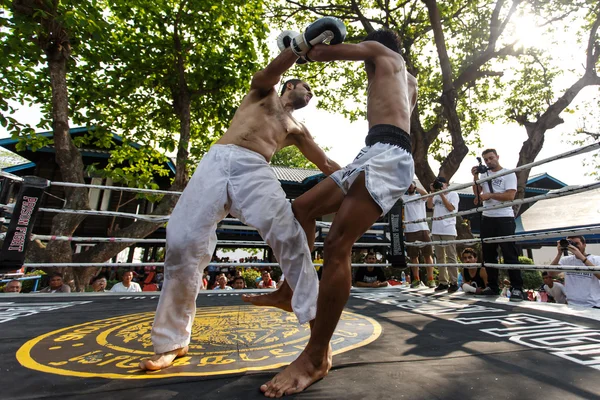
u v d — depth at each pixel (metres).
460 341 1.85
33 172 13.06
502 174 3.52
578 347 1.70
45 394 1.18
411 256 5.17
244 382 1.30
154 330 1.52
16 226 3.14
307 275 1.56
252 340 1.91
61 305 3.07
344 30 1.54
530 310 2.67
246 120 1.79
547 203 16.50
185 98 8.05
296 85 2.00
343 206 1.40
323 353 1.31
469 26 11.43
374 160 1.41
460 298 3.56
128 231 7.08
